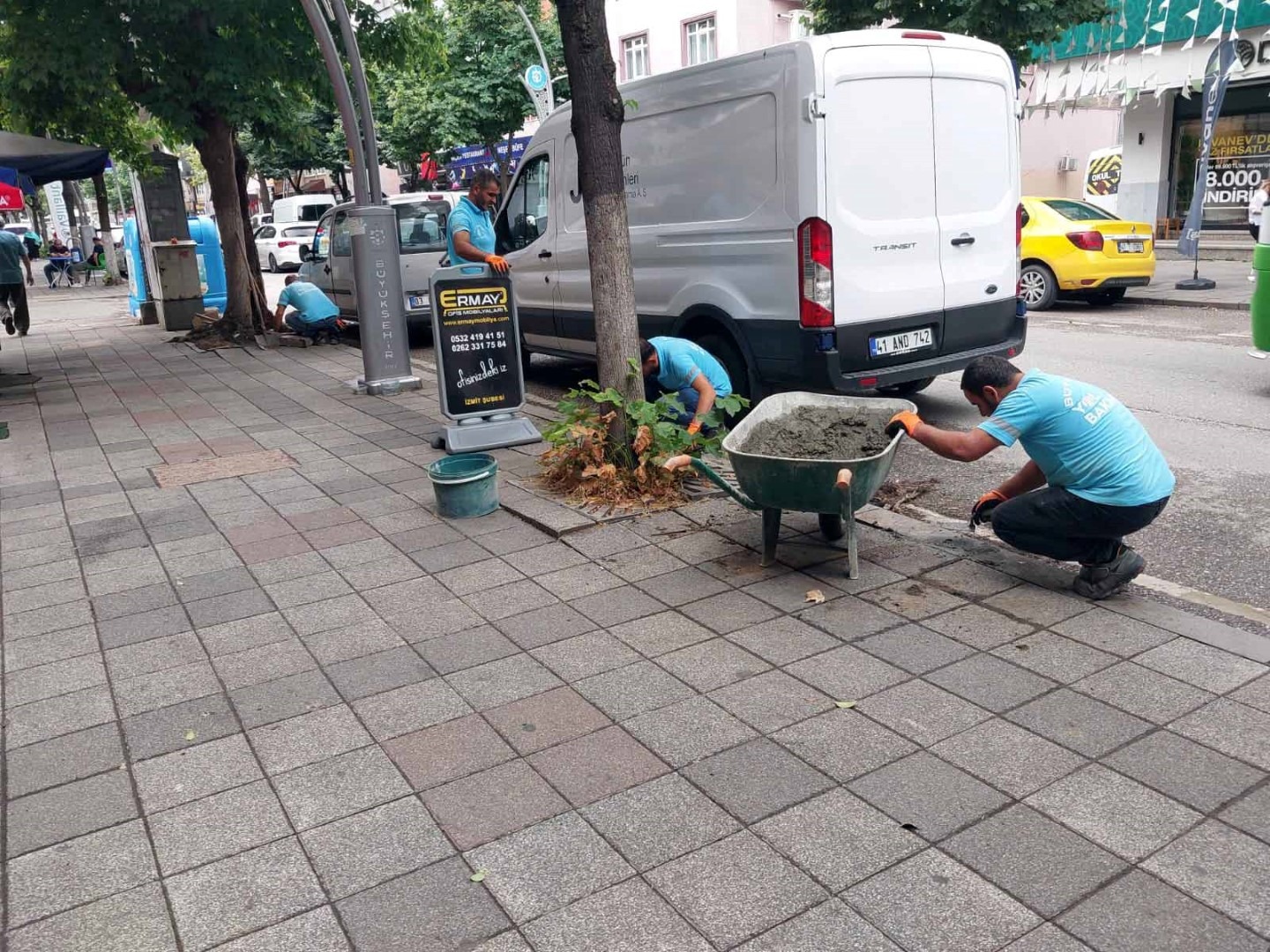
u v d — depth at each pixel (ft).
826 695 11.60
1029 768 10.02
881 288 21.30
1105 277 43.70
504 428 23.43
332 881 8.91
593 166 18.48
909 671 12.05
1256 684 11.40
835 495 14.15
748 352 22.38
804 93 20.03
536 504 18.67
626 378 19.10
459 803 9.93
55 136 44.24
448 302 22.56
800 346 21.12
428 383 33.27
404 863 9.09
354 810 9.91
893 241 21.35
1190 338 36.04
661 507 18.22
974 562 15.33
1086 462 13.29
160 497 20.90
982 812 9.37
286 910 8.57
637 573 15.51
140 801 10.25
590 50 17.88
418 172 98.73
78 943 8.30
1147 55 61.41
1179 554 15.92
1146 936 7.80
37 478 22.93
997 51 23.06
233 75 39.86
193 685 12.66
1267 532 16.61
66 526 19.22
